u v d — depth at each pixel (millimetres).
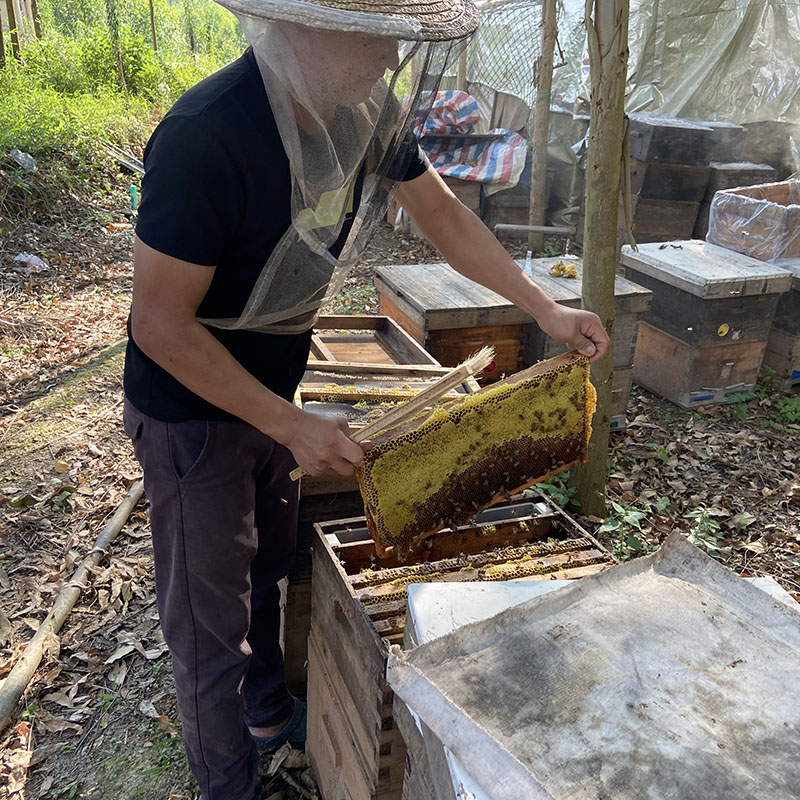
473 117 8102
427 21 1303
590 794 836
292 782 2234
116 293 6262
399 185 1829
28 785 2234
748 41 7352
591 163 3047
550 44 6531
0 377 4766
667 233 6594
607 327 3207
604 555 1818
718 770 865
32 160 7555
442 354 3783
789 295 4695
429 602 1291
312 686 2113
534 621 1110
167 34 16391
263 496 1958
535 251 7242
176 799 2195
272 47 1277
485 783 866
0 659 2656
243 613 1823
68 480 3723
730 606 1139
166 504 1701
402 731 1308
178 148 1337
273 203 1437
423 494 1586
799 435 4398
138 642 2766
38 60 10898
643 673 1009
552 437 1689
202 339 1451
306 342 1865
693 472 3955
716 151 6574
